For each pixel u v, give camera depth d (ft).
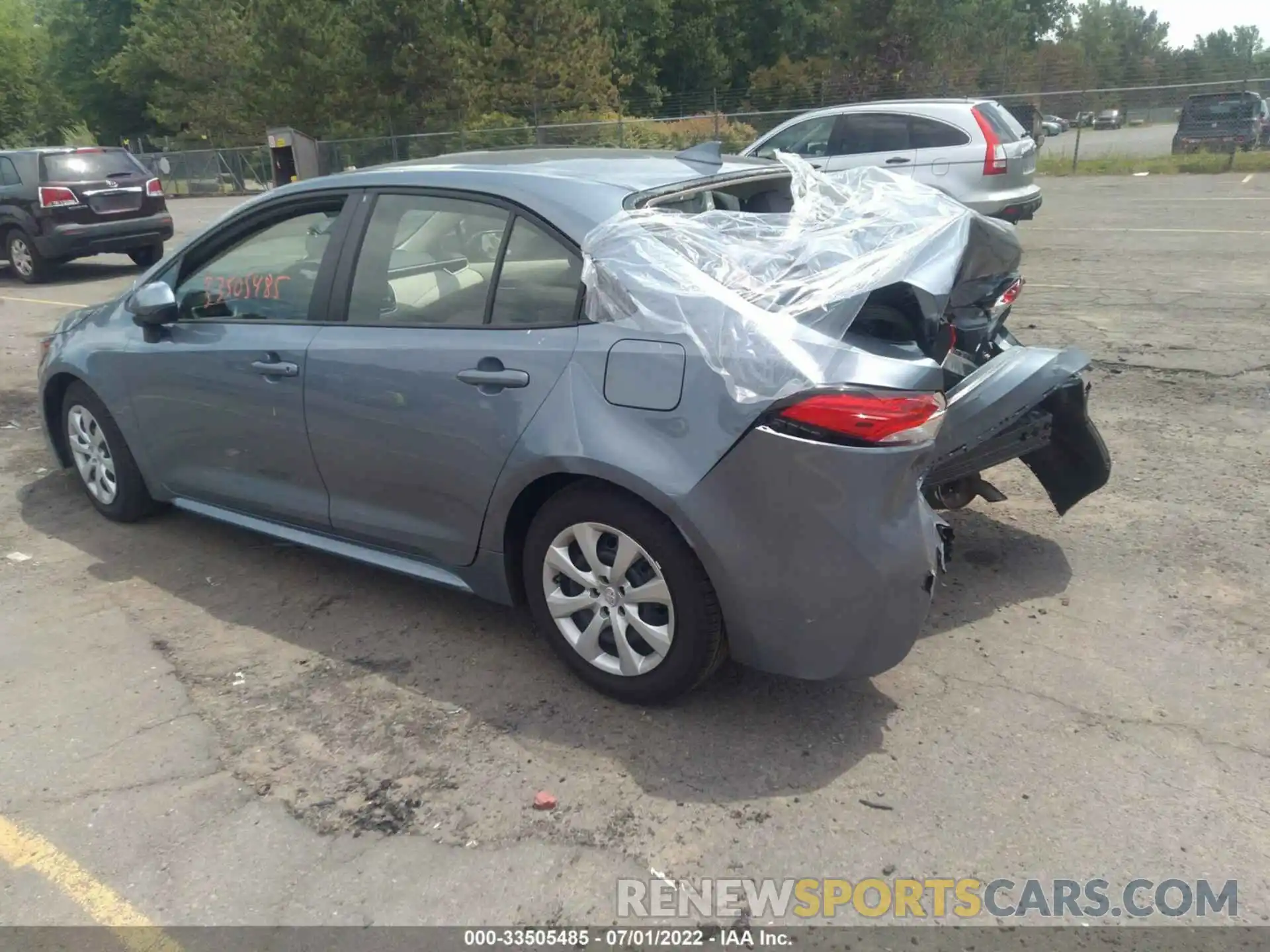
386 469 12.07
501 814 9.45
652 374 9.93
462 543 11.73
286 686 11.63
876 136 38.47
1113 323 27.07
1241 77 121.70
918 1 131.44
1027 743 10.30
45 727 10.89
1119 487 16.58
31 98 153.38
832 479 9.34
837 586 9.60
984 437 12.16
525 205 11.21
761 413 9.39
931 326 10.62
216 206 91.30
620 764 10.12
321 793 9.80
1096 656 11.83
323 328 12.61
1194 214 48.52
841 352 9.46
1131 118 101.45
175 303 14.05
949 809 9.39
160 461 15.02
